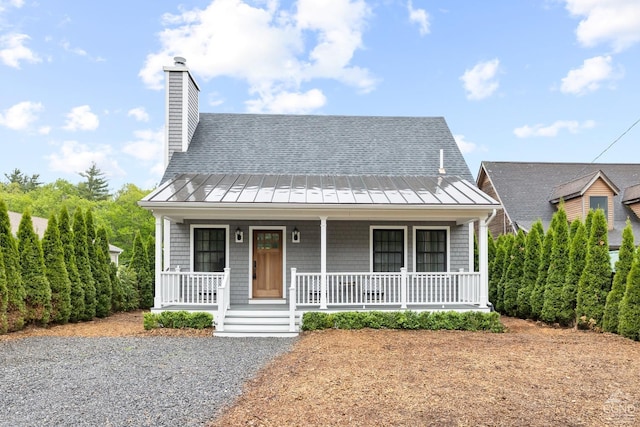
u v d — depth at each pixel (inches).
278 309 432.5
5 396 211.9
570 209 735.1
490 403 195.3
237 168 532.7
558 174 854.5
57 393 216.7
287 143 580.7
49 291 416.5
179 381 238.1
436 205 413.4
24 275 404.8
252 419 180.2
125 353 310.8
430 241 504.1
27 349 320.5
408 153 572.7
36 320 412.8
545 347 318.7
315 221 497.0
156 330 396.5
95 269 498.6
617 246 635.5
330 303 433.7
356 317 404.8
